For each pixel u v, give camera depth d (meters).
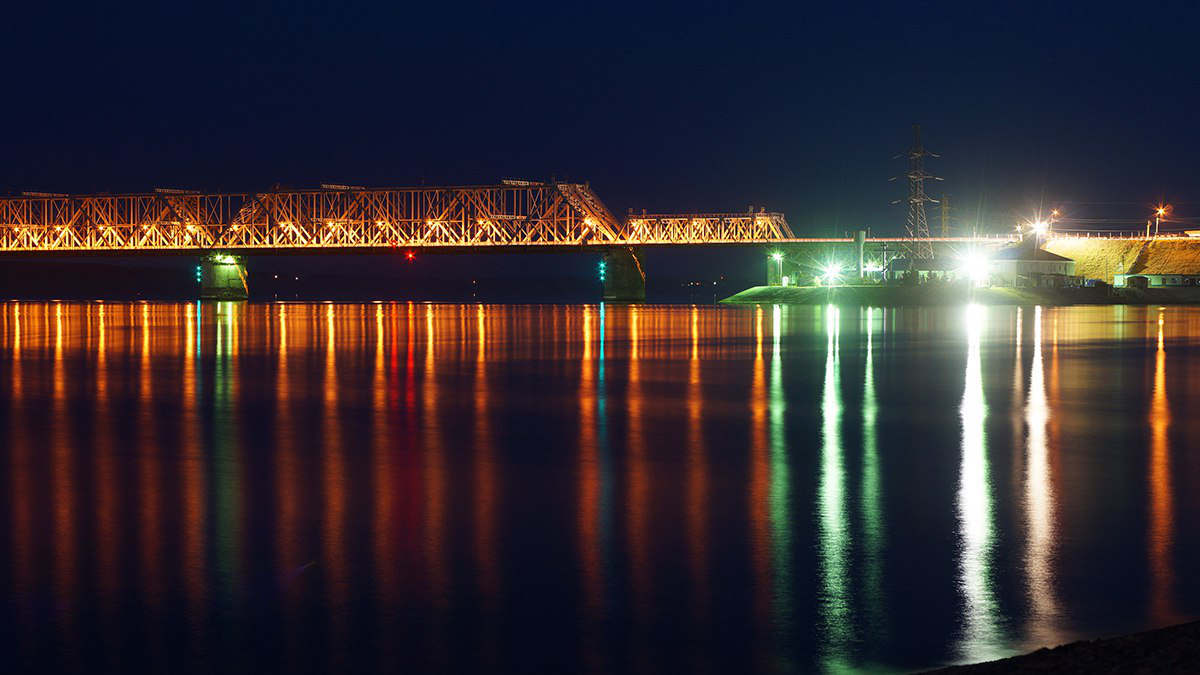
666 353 65.75
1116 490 22.36
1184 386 44.00
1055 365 54.94
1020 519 19.80
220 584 16.22
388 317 137.75
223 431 31.77
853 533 18.86
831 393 42.00
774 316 130.88
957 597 15.45
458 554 17.67
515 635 14.24
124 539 18.64
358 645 13.95
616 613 14.97
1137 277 195.25
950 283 185.38
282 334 91.81
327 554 17.69
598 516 20.20
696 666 13.25
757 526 19.38
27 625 14.64
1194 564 16.88
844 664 13.27
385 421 33.97
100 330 99.69
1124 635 13.50
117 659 13.55
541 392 42.91
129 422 33.88
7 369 55.06
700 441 29.42
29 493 22.38
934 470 24.73
